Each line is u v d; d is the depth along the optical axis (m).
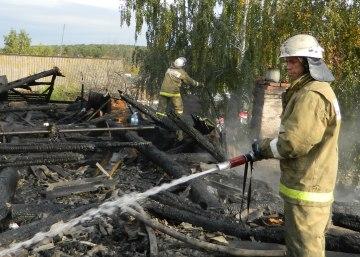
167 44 18.17
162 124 8.26
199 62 16.80
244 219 4.45
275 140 2.78
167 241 3.86
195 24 16.78
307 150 2.64
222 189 5.43
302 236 2.77
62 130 7.14
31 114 11.06
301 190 2.76
